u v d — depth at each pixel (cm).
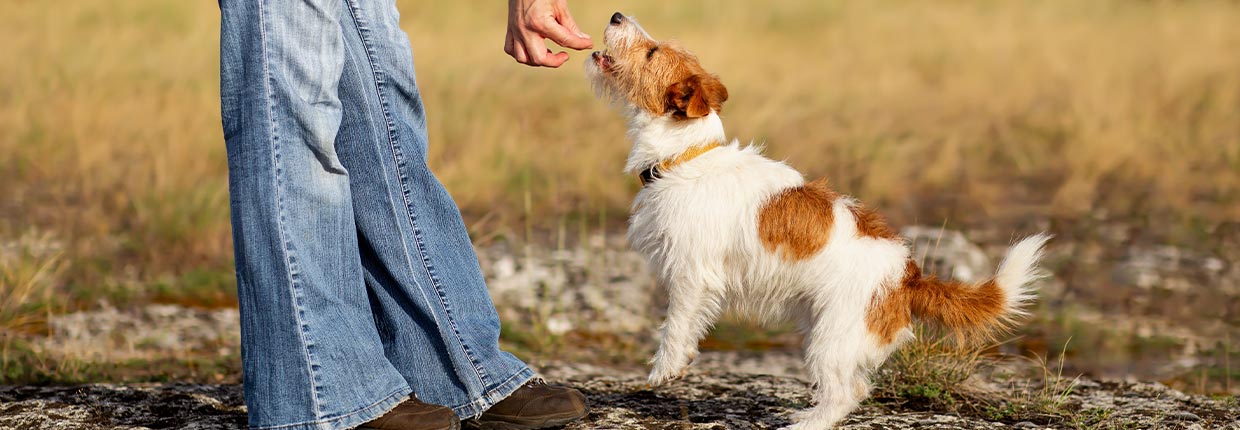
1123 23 1636
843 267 362
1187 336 586
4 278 593
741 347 580
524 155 938
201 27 1346
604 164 952
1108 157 979
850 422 365
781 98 1171
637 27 439
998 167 1000
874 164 960
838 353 355
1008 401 409
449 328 325
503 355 333
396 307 329
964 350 433
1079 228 814
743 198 381
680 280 387
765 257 375
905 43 1510
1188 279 692
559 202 863
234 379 467
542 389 335
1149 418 385
